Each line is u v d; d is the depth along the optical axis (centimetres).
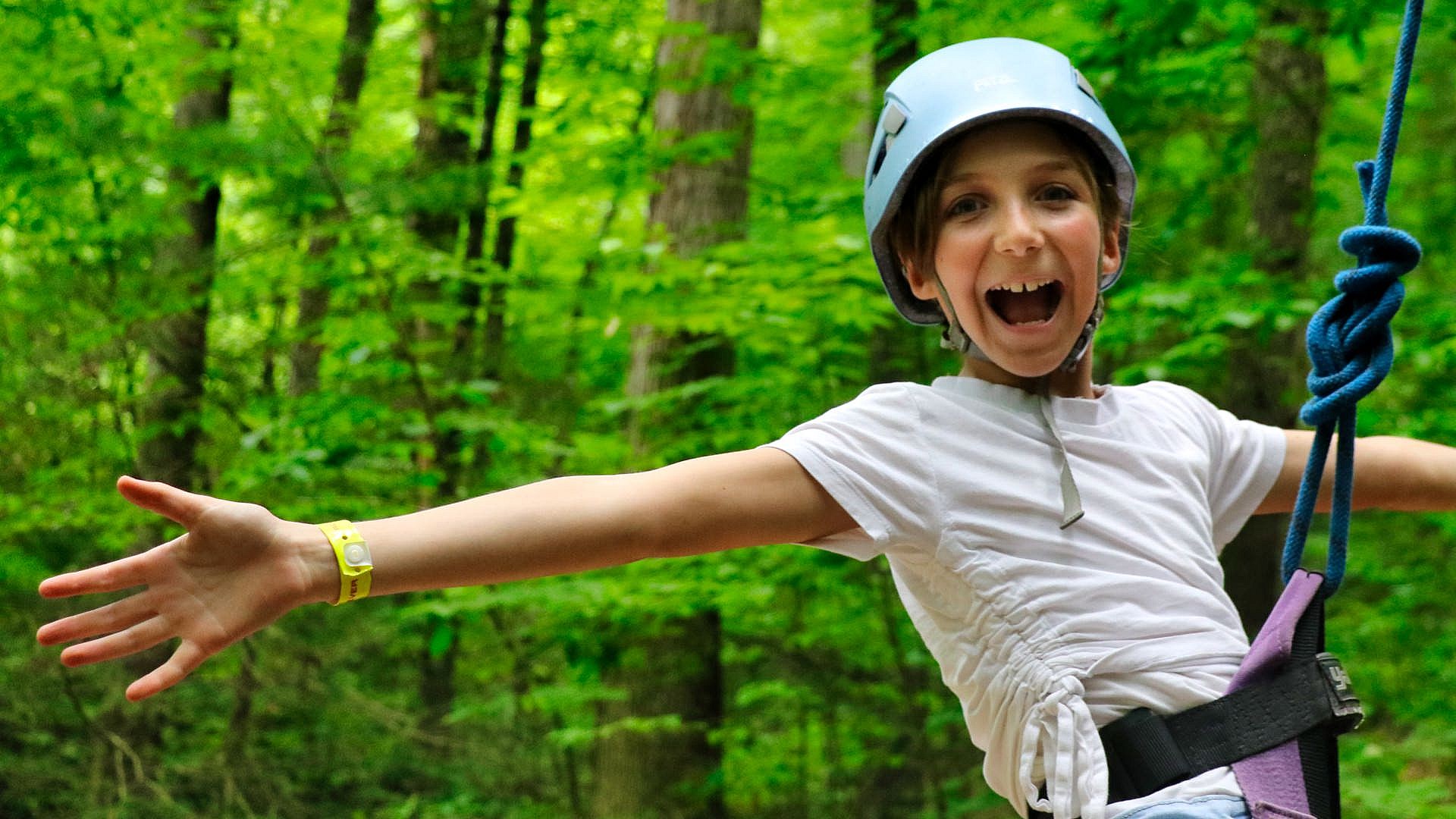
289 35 645
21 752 725
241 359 729
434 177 659
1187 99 532
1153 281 564
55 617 730
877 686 689
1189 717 157
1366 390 166
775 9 1009
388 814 727
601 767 707
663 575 594
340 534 138
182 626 132
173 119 812
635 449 645
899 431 166
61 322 699
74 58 678
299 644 752
